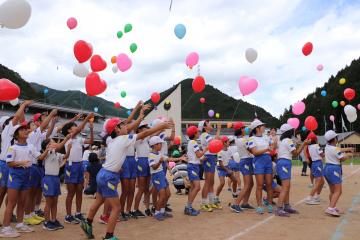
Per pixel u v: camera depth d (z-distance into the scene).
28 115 23.56
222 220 6.57
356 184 12.59
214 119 38.75
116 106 11.93
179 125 33.25
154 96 8.55
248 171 7.49
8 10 5.22
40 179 6.53
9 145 6.16
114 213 4.91
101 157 12.09
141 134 5.20
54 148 5.84
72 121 6.58
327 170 6.99
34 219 6.46
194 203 9.00
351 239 5.03
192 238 5.20
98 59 6.82
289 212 7.20
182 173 10.85
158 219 6.69
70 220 6.53
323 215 6.97
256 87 7.67
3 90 5.36
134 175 6.89
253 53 8.42
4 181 6.11
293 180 14.32
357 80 42.38
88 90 6.05
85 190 10.37
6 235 5.32
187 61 8.64
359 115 40.53
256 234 5.38
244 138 7.61
